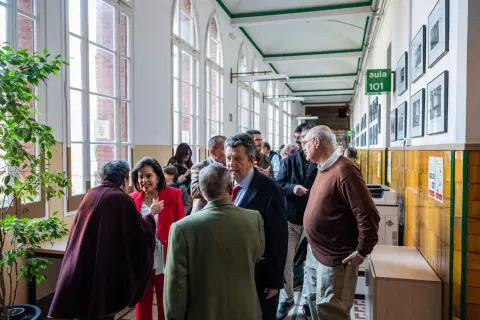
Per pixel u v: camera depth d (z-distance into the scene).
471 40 2.12
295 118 19.80
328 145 2.17
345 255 2.04
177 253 1.44
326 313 2.06
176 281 1.42
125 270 1.97
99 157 3.70
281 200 1.89
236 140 1.90
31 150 2.75
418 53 3.32
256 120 11.30
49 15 2.99
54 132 3.01
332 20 9.38
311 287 2.30
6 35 2.61
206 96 6.75
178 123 5.53
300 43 11.12
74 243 1.97
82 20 3.46
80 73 3.45
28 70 1.84
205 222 1.47
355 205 1.95
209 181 1.54
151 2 4.63
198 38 6.34
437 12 2.64
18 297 2.70
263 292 1.86
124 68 4.16
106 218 1.96
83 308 1.91
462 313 2.04
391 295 2.36
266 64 12.50
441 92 2.51
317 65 14.31
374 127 7.18
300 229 2.99
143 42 4.47
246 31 9.83
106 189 2.06
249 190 1.87
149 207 2.50
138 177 2.49
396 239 3.58
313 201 2.20
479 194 2.00
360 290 3.42
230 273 1.46
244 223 1.53
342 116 24.89
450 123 2.35
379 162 6.00
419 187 3.00
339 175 2.04
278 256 1.83
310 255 2.34
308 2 7.90
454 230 2.12
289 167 3.12
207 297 1.42
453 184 2.13
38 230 2.04
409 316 2.34
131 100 4.24
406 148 3.66
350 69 14.54
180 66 5.56
